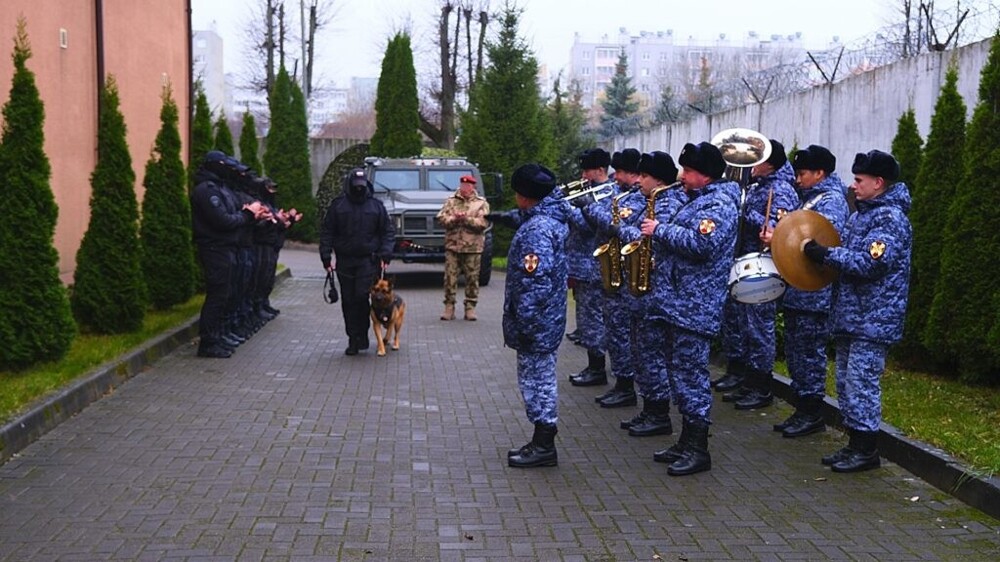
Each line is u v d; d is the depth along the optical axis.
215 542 4.82
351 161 28.31
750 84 17.36
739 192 6.27
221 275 9.80
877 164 6.02
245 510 5.30
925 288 8.95
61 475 5.87
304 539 4.89
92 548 4.72
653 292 6.27
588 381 9.00
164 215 11.76
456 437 6.98
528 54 23.23
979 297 8.15
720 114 18.48
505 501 5.55
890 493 5.77
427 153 27.70
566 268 6.22
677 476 6.09
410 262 17.42
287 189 28.92
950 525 5.21
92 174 9.95
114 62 14.87
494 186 19.66
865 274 5.93
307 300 15.34
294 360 9.97
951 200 8.84
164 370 9.14
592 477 6.06
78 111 13.65
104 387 8.06
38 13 12.30
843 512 5.42
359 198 10.28
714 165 6.07
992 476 5.52
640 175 6.74
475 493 5.70
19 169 7.93
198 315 11.74
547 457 6.25
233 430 7.01
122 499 5.45
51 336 7.96
